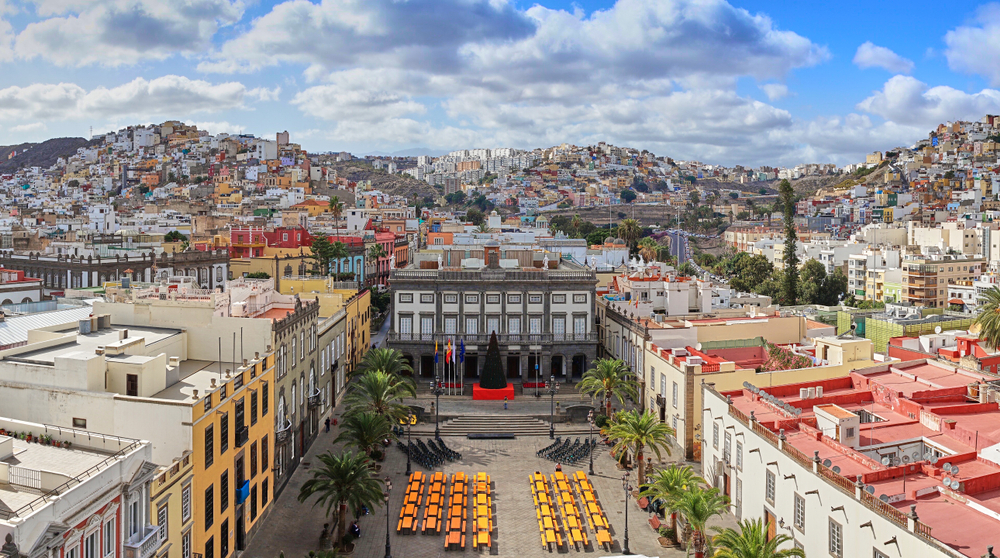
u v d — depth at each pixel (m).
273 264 158.50
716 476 69.50
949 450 54.84
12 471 37.00
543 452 84.06
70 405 50.25
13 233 163.25
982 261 193.75
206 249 163.25
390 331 113.06
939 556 38.19
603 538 60.88
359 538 63.00
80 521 35.59
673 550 61.16
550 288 113.31
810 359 84.50
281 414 71.38
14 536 31.39
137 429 49.31
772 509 56.97
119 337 62.69
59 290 127.00
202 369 63.06
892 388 68.69
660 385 90.31
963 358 79.50
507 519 67.06
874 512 43.50
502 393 102.88
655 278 126.25
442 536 63.53
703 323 102.38
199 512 50.22
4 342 64.19
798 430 60.44
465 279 112.56
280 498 69.69
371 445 73.81
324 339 91.75
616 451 78.75
